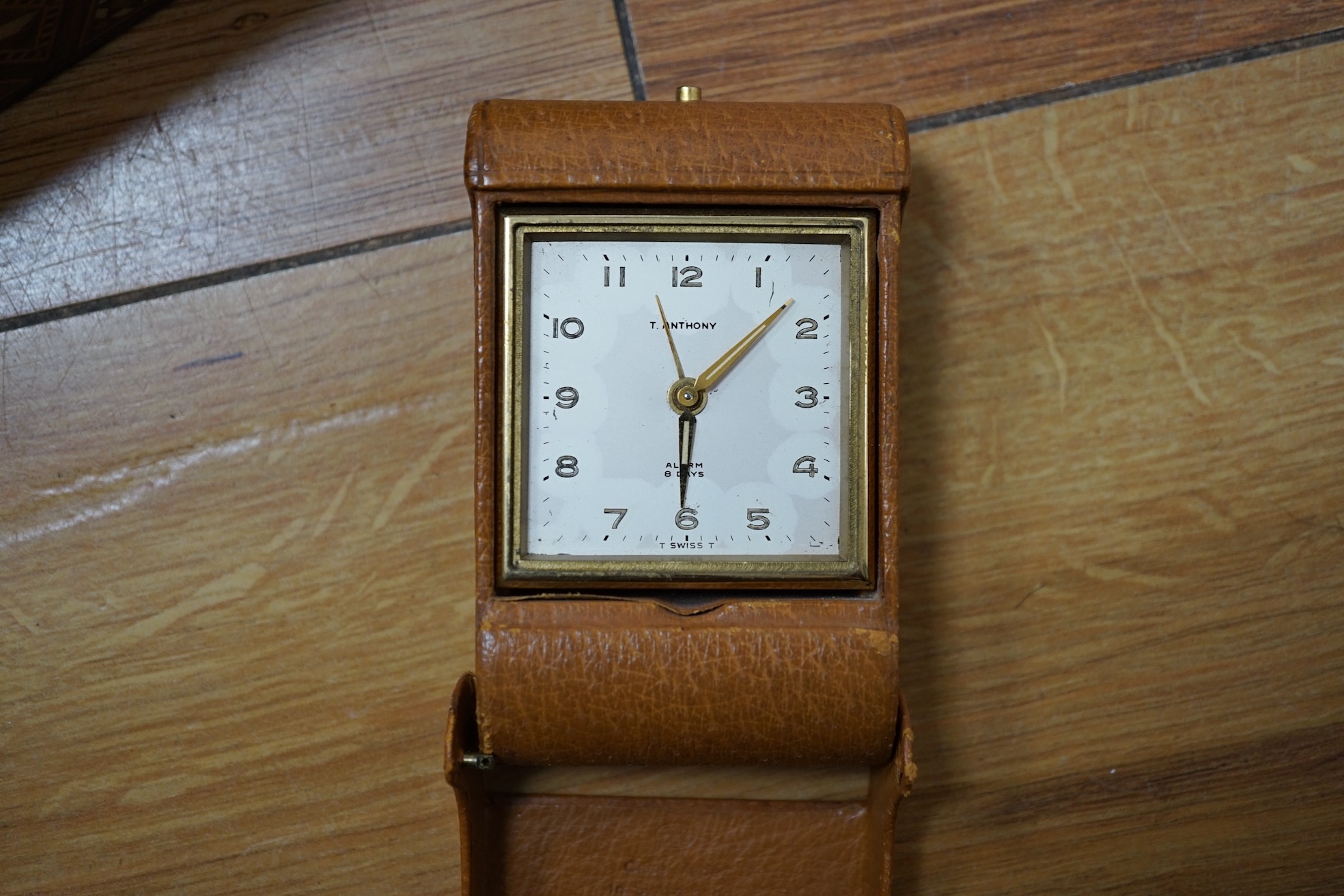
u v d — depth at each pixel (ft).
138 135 1.01
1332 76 1.01
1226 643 1.00
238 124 1.01
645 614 0.89
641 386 0.91
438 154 1.01
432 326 1.01
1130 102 1.01
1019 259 1.01
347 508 1.00
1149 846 1.00
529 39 1.01
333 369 1.00
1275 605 1.00
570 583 0.90
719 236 0.90
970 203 1.01
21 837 0.99
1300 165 1.01
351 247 1.01
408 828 1.00
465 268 1.01
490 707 0.89
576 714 0.89
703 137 0.90
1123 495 1.01
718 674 0.89
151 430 1.00
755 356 0.91
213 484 1.00
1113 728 1.00
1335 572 1.00
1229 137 1.01
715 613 0.89
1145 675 1.00
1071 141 1.01
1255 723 1.00
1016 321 1.01
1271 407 1.01
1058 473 1.01
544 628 0.89
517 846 0.97
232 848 0.99
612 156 0.89
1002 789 1.00
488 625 0.89
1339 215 1.01
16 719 0.99
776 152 0.90
